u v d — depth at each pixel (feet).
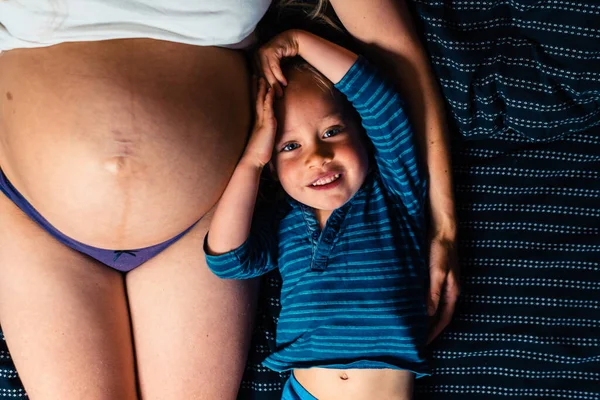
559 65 3.53
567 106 3.64
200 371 3.66
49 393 3.48
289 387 3.89
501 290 4.16
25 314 3.46
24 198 3.39
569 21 3.41
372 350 3.58
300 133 3.38
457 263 3.87
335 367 3.61
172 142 3.05
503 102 3.72
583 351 4.19
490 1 3.50
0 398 3.86
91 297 3.56
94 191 3.05
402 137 3.50
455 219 3.81
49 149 2.98
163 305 3.63
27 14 2.77
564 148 3.96
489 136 3.90
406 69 3.53
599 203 4.06
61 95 2.93
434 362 4.21
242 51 3.41
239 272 3.57
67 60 2.92
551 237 4.11
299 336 3.70
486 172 4.00
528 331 4.18
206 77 3.10
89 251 3.53
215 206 3.70
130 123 2.97
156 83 2.99
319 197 3.45
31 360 3.48
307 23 3.63
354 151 3.43
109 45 2.93
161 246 3.58
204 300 3.63
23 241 3.46
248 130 3.44
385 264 3.58
